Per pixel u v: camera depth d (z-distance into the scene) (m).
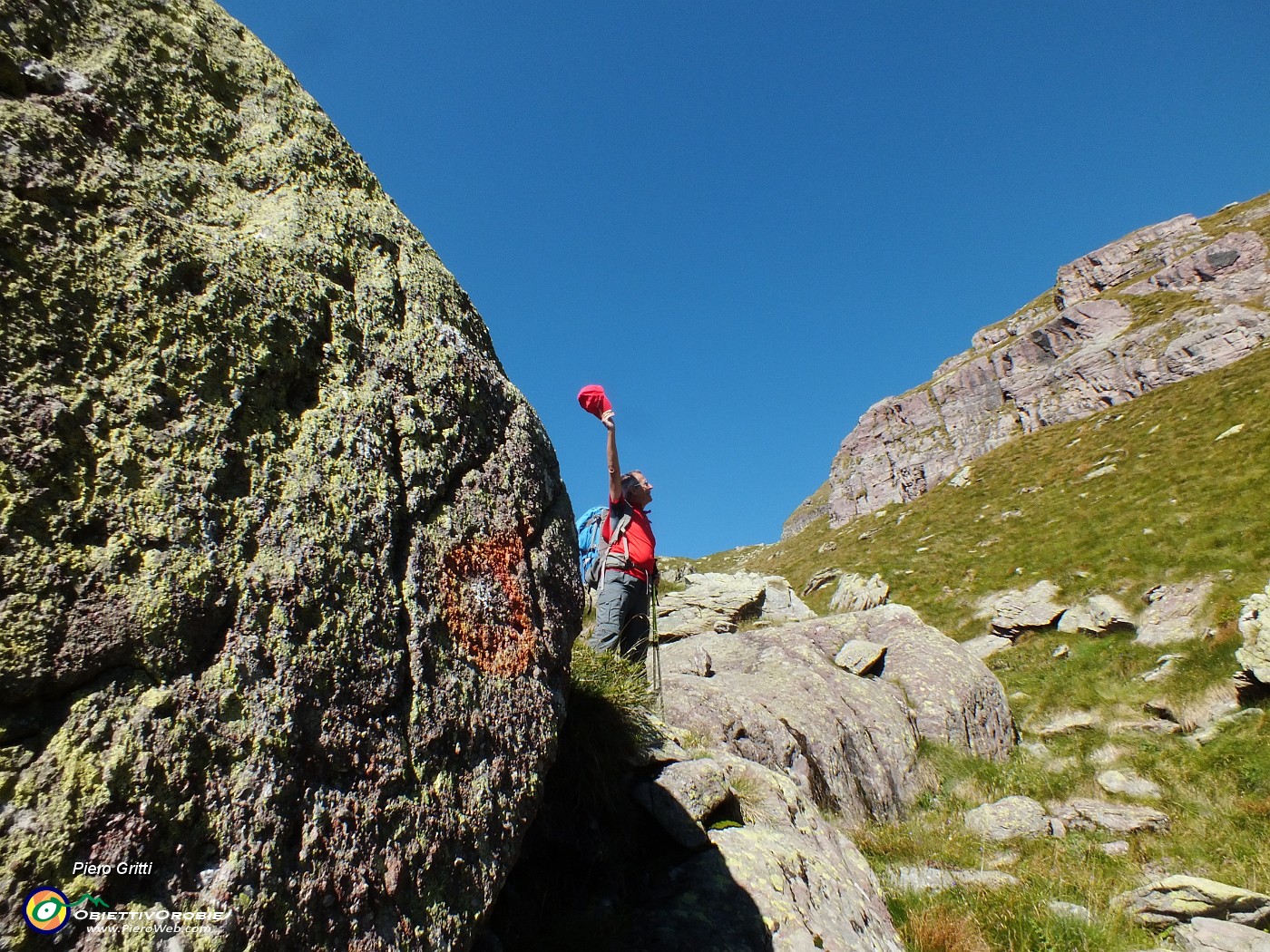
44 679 1.37
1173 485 33.44
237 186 2.26
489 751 2.24
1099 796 11.70
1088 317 77.69
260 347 2.03
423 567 2.23
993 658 24.81
